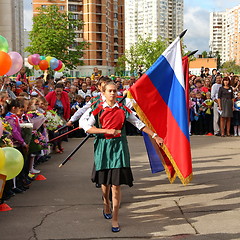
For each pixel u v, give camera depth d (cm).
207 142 1172
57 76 1658
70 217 508
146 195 610
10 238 439
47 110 874
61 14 4894
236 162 858
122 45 10675
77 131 1297
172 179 621
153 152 640
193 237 435
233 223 479
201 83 1420
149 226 472
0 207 539
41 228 469
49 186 666
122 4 10562
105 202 500
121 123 466
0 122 491
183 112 578
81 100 1262
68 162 871
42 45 4678
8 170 483
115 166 452
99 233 451
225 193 615
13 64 893
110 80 530
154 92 586
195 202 570
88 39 9494
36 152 705
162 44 8225
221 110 1280
